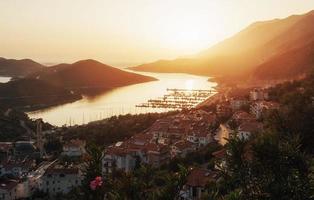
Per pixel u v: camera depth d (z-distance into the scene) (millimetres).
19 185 100875
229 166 17078
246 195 15945
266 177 16172
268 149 16359
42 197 92562
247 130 100125
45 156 134500
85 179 15281
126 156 99000
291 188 15680
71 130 161750
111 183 15547
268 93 148125
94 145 15922
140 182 15578
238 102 158500
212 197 15117
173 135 129250
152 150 103375
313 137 46844
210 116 148000
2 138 163250
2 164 115312
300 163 16359
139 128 148250
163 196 14453
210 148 91812
